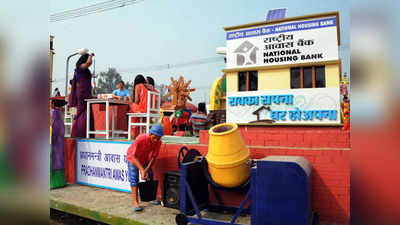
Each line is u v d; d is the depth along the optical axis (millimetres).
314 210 4184
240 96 5082
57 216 5852
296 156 4090
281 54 4820
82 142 6844
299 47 4715
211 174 4367
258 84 4980
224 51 8695
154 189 4906
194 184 4520
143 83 7988
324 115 4551
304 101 4668
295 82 4789
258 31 4988
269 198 3518
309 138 4367
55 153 6535
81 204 5195
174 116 10773
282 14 5223
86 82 7535
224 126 4492
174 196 4719
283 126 4781
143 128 8344
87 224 5379
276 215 3473
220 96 8570
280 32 4836
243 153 4152
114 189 6188
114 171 6191
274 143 4566
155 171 5660
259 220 3551
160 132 4844
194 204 4188
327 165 4148
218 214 4645
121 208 4977
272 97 4859
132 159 4891
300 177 3396
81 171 6852
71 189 6387
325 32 4578
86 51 7516
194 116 8672
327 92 4551
